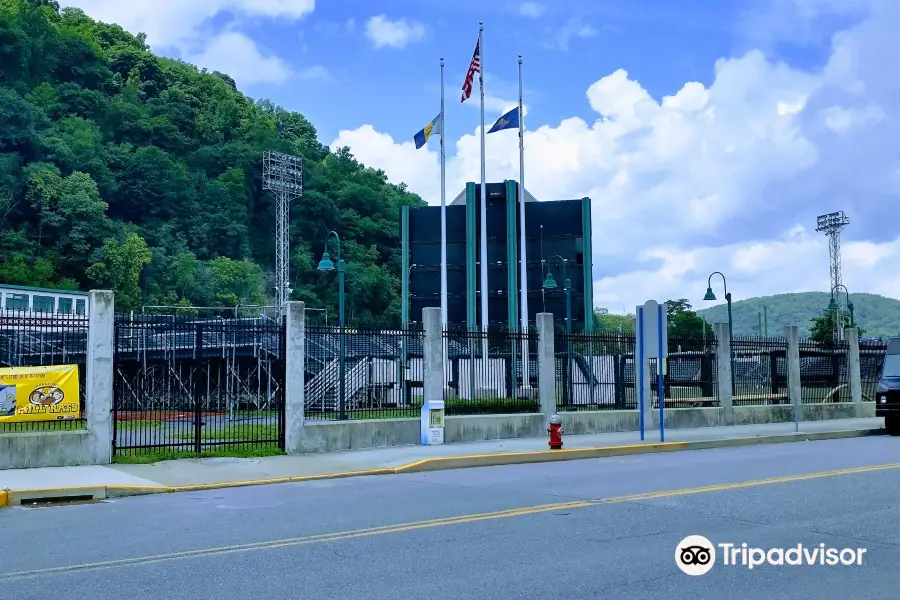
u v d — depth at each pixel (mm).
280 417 17484
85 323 15727
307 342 21000
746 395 26922
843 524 9898
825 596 6902
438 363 19281
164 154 118625
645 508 11016
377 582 7289
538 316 21750
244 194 123688
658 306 20828
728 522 10008
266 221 126312
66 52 131500
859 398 29781
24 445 14516
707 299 35844
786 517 10336
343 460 16422
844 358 29906
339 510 11148
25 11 127500
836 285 68750
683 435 22047
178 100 138125
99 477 13625
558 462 17203
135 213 112125
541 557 8227
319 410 19781
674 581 7316
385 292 117062
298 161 88625
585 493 12422
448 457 16594
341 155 151500
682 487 12945
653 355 20859
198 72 156375
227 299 104188
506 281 47469
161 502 12172
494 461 17016
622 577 7438
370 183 138750
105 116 124125
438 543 8906
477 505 11414
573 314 46938
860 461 16578
